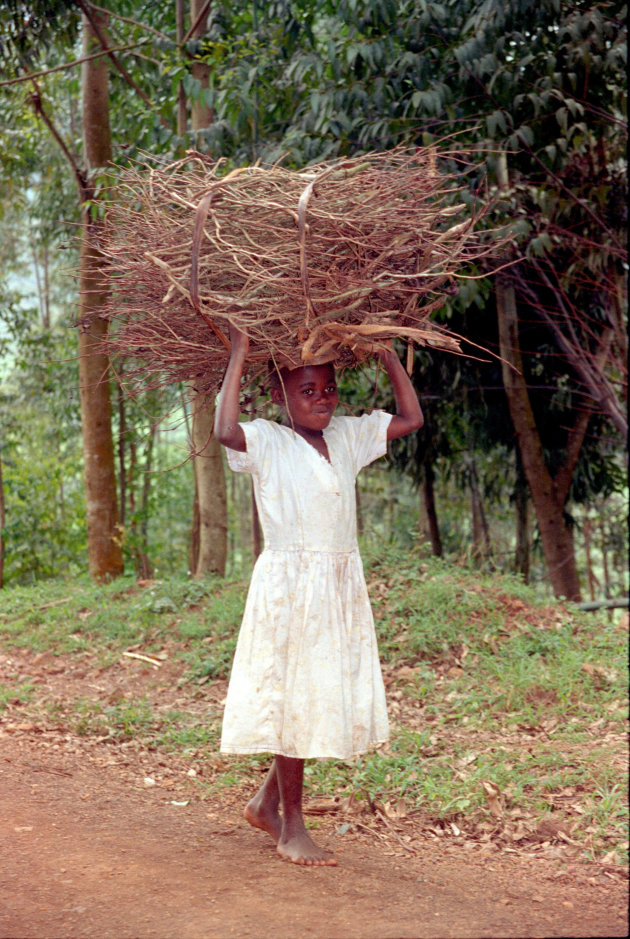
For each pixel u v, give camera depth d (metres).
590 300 8.69
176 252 2.86
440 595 6.71
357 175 2.96
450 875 3.08
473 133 6.79
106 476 9.44
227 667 6.22
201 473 8.66
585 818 3.66
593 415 10.16
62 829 3.29
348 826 3.62
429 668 5.97
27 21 8.46
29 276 14.86
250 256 2.73
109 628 7.38
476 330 9.60
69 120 12.46
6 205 12.76
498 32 6.51
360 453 3.19
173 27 9.07
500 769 4.17
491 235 6.68
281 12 7.14
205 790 4.07
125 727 5.01
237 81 7.16
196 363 3.16
